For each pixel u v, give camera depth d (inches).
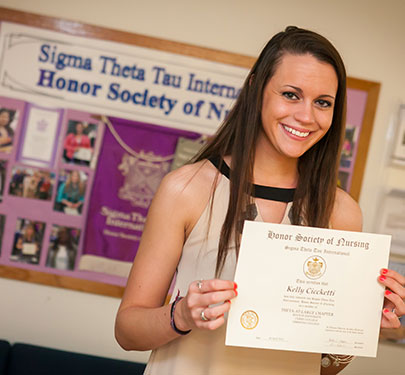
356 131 127.9
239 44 127.0
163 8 126.0
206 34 126.6
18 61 124.2
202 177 51.0
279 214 50.8
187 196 50.2
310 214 51.3
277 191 50.9
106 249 126.1
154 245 50.5
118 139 125.6
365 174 129.3
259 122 50.1
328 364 55.0
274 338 46.6
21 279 125.9
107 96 125.2
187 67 125.3
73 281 126.0
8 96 124.3
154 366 52.3
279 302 46.5
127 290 51.4
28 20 123.6
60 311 127.6
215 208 50.1
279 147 47.6
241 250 46.0
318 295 47.0
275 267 46.3
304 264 46.7
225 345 49.8
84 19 125.3
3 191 125.0
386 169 129.5
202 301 42.8
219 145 52.5
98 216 126.0
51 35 124.2
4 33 123.6
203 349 50.1
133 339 49.5
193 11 126.4
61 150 125.3
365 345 47.9
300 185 51.4
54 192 125.5
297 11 127.9
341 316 47.4
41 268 126.0
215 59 125.3
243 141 50.4
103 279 126.5
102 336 128.0
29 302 127.0
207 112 126.0
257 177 50.9
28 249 125.9
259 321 46.4
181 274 51.1
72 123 125.1
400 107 129.0
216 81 125.6
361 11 128.7
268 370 50.4
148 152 126.0
